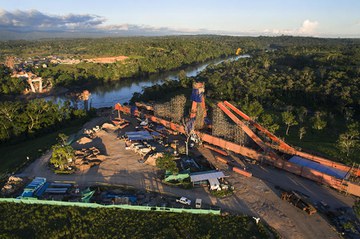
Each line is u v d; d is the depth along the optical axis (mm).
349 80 176125
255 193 78188
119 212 68625
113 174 88125
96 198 75875
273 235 62156
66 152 92312
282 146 98438
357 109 149000
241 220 66562
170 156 87062
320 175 82375
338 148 102812
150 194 77500
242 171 87812
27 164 96312
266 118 121688
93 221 65875
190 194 77625
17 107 135750
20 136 125375
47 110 141750
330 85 170500
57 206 70875
